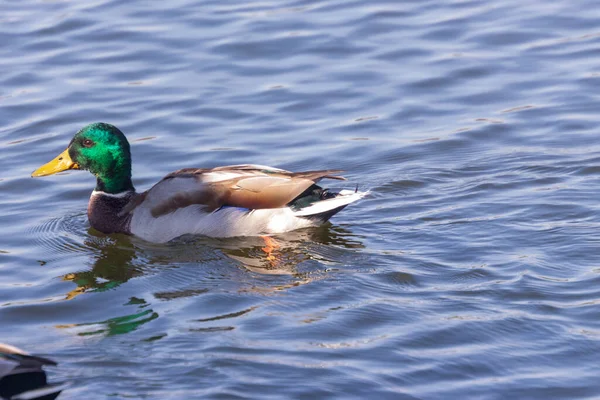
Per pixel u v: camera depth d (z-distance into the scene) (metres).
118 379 10.15
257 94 19.58
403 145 17.41
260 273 13.12
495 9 22.81
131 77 20.38
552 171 15.84
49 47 21.77
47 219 15.44
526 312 11.49
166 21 22.81
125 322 11.78
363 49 21.27
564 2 22.98
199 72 20.52
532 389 9.95
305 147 17.55
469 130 17.81
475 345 10.82
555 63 20.28
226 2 23.78
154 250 14.24
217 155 17.33
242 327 11.38
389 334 11.08
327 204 14.18
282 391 9.85
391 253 13.39
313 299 12.10
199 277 13.12
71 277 13.35
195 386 9.96
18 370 9.69
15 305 12.47
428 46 21.28
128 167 15.23
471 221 14.25
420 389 9.95
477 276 12.51
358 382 10.02
